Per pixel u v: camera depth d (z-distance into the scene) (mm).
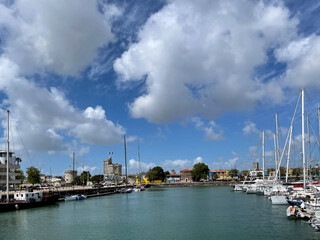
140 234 58156
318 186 90562
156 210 92250
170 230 61125
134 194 168250
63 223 70250
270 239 51219
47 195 108812
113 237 56062
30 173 171875
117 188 197125
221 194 149875
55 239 55062
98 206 105188
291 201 74250
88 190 155500
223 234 56188
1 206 89312
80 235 57875
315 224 56500
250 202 105438
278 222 64250
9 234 59250
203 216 77625
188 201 118000
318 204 60594
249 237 53094
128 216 80562
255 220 68250
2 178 129625
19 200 96688
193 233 57969
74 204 112312
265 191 126562
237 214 78438
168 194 162250
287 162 118062
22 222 71750
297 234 53281
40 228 64625
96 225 67562
